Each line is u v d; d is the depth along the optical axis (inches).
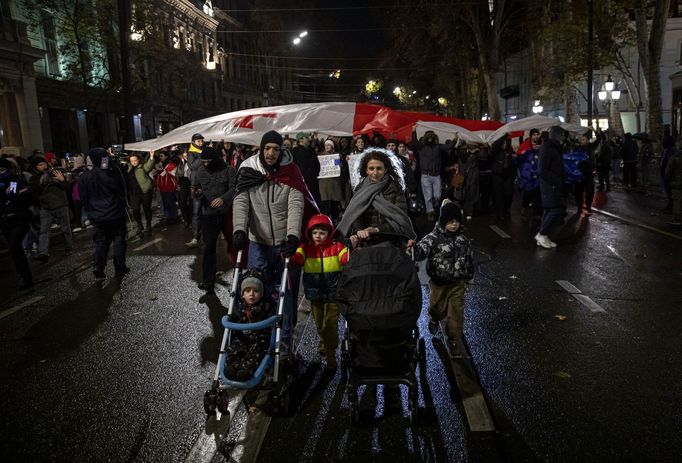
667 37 1230.9
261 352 159.2
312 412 161.5
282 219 188.1
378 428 151.3
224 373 154.4
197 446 145.3
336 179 438.3
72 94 1135.6
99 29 1029.2
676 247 362.9
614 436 142.7
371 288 148.6
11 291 313.3
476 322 230.4
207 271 287.9
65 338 230.7
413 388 149.5
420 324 232.8
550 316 234.8
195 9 1934.1
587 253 354.3
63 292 305.6
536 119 584.1
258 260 189.9
